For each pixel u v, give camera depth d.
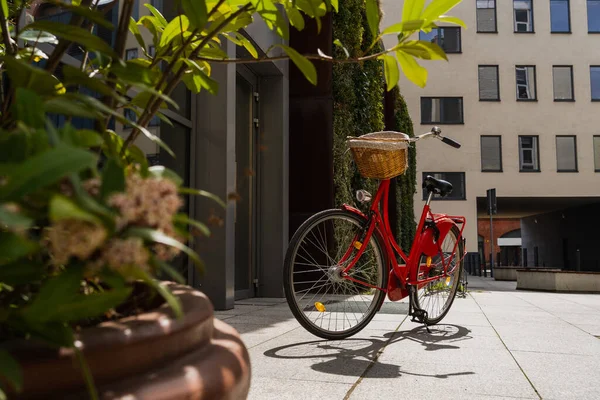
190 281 4.58
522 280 10.55
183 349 0.67
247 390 0.75
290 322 4.01
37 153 0.50
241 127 6.00
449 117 25.09
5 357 0.46
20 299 0.65
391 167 3.27
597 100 25.39
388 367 2.58
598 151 25.27
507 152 25.09
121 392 0.56
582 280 9.73
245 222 6.04
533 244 38.44
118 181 0.53
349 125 7.98
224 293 4.72
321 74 7.23
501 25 25.39
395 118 14.53
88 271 0.52
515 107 25.22
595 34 25.50
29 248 0.46
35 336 0.52
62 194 0.52
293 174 7.18
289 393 2.10
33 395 0.52
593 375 2.49
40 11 1.82
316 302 3.43
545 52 25.44
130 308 0.81
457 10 25.36
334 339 3.20
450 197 24.97
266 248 6.32
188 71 1.24
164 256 0.59
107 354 0.57
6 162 0.49
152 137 0.75
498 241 45.34
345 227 3.43
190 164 4.72
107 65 0.90
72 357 0.54
